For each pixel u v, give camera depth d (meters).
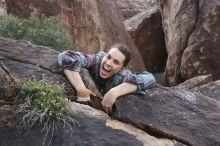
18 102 3.40
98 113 3.70
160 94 4.20
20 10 9.62
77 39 10.41
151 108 3.95
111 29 11.22
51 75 3.89
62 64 3.94
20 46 4.37
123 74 4.07
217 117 4.13
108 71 4.01
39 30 8.18
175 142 3.68
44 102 3.35
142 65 11.59
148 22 14.34
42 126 3.27
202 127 3.92
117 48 4.03
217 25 11.30
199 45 11.38
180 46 11.82
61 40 8.30
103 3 11.40
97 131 3.44
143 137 3.57
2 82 3.37
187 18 11.80
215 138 3.81
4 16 8.34
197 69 11.41
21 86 3.48
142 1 19.11
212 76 11.13
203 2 11.62
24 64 4.01
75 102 3.77
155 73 14.09
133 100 3.95
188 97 4.33
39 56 4.23
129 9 18.28
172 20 12.86
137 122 3.74
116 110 3.79
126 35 11.78
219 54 11.26
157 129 3.72
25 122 3.26
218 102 4.49
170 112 3.98
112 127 3.55
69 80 3.87
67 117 3.43
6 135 3.15
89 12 10.77
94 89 3.98
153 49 14.45
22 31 8.23
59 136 3.27
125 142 3.42
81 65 4.04
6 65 3.93
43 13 9.84
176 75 11.92
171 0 13.23
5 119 3.25
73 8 10.42
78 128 3.40
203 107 4.26
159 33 14.51
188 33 11.70
